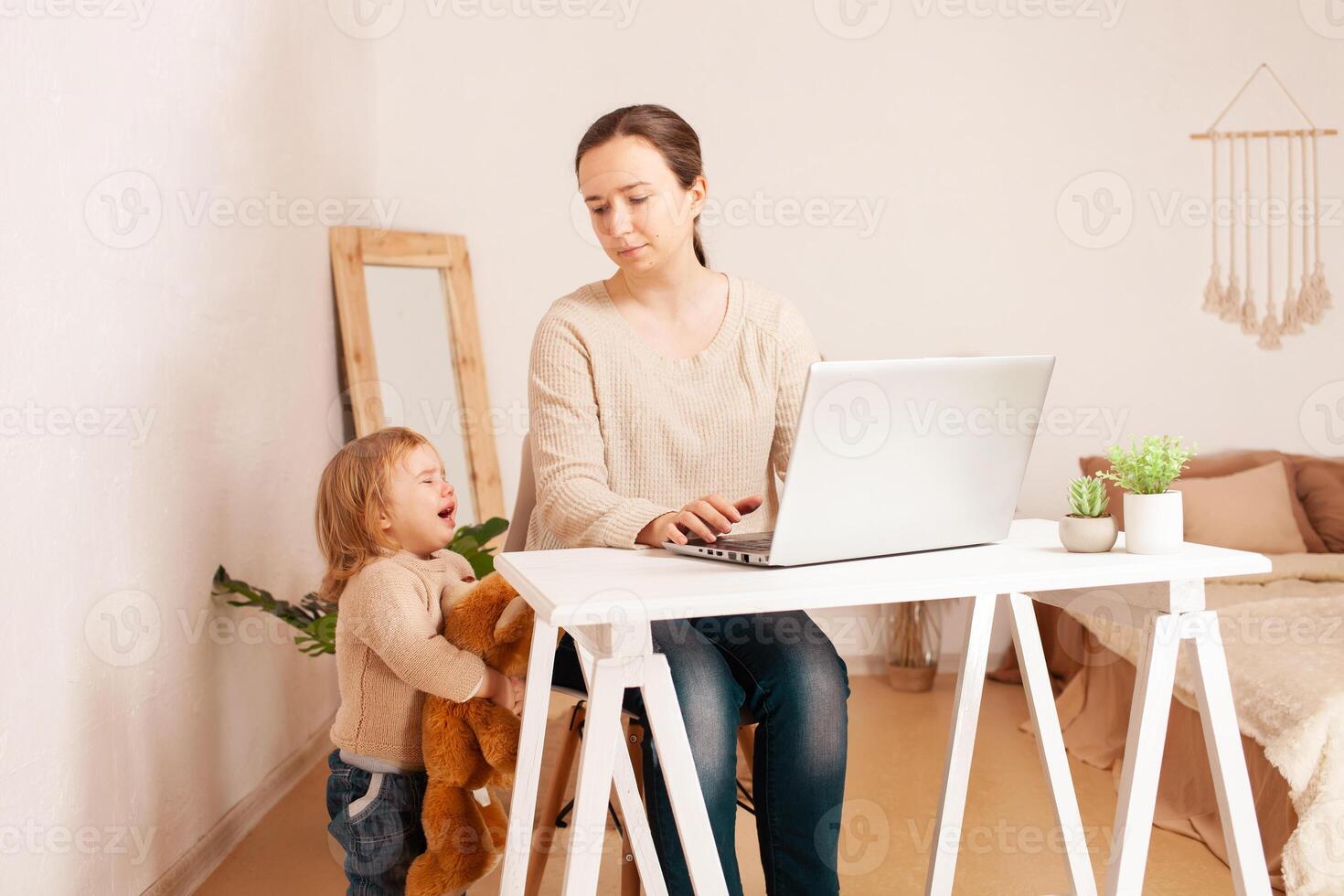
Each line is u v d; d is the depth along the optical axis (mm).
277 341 2744
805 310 3936
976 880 2078
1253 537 3475
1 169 1478
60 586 1624
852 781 2719
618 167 1580
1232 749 1291
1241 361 4051
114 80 1830
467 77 3777
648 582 1168
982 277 3982
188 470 2137
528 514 1868
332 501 1741
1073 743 2941
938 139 3945
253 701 2520
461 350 3660
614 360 1654
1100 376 4023
